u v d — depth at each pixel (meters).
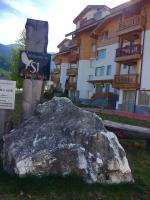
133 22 10.64
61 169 1.60
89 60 15.48
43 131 1.75
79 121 1.78
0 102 2.10
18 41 15.34
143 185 1.70
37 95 2.23
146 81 10.17
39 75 2.22
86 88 15.61
